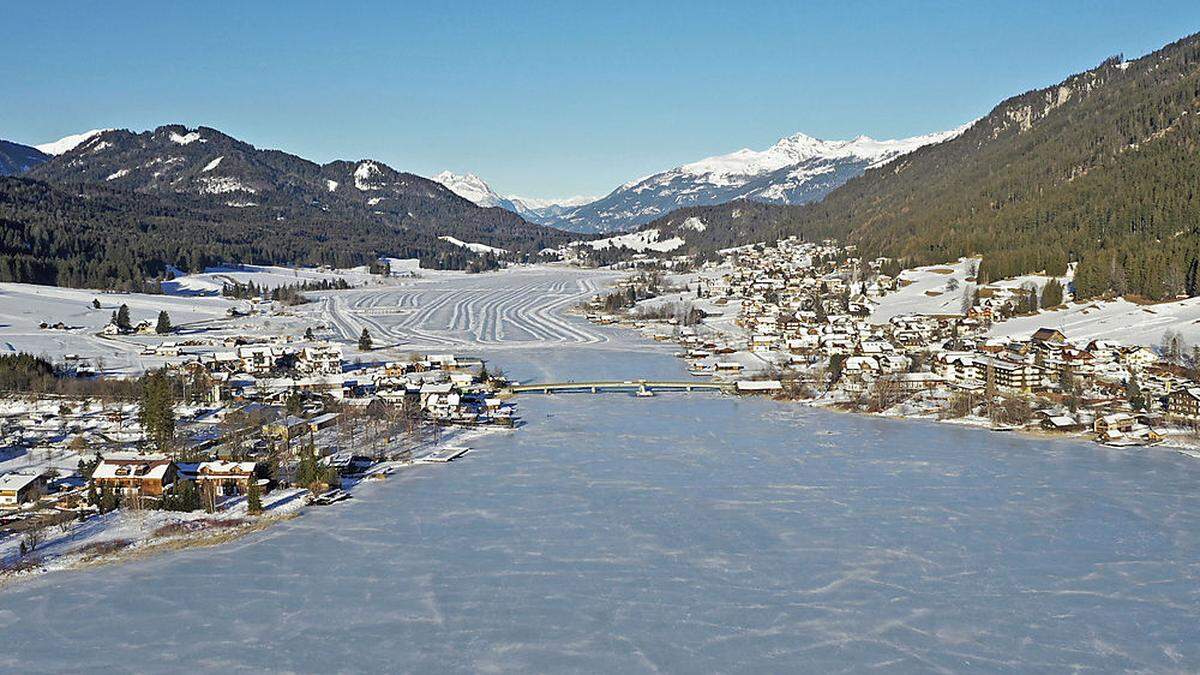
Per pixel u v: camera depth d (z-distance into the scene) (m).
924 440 169.12
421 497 134.25
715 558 109.62
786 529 119.44
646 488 138.12
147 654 87.19
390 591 100.81
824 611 95.62
